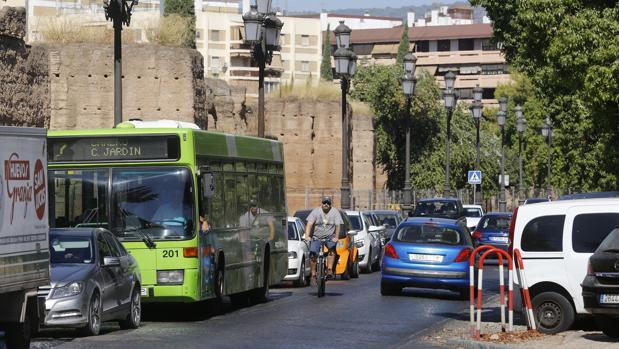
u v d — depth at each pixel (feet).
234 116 407.64
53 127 293.43
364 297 170.81
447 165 346.54
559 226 117.80
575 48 157.07
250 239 156.15
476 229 262.88
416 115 540.11
